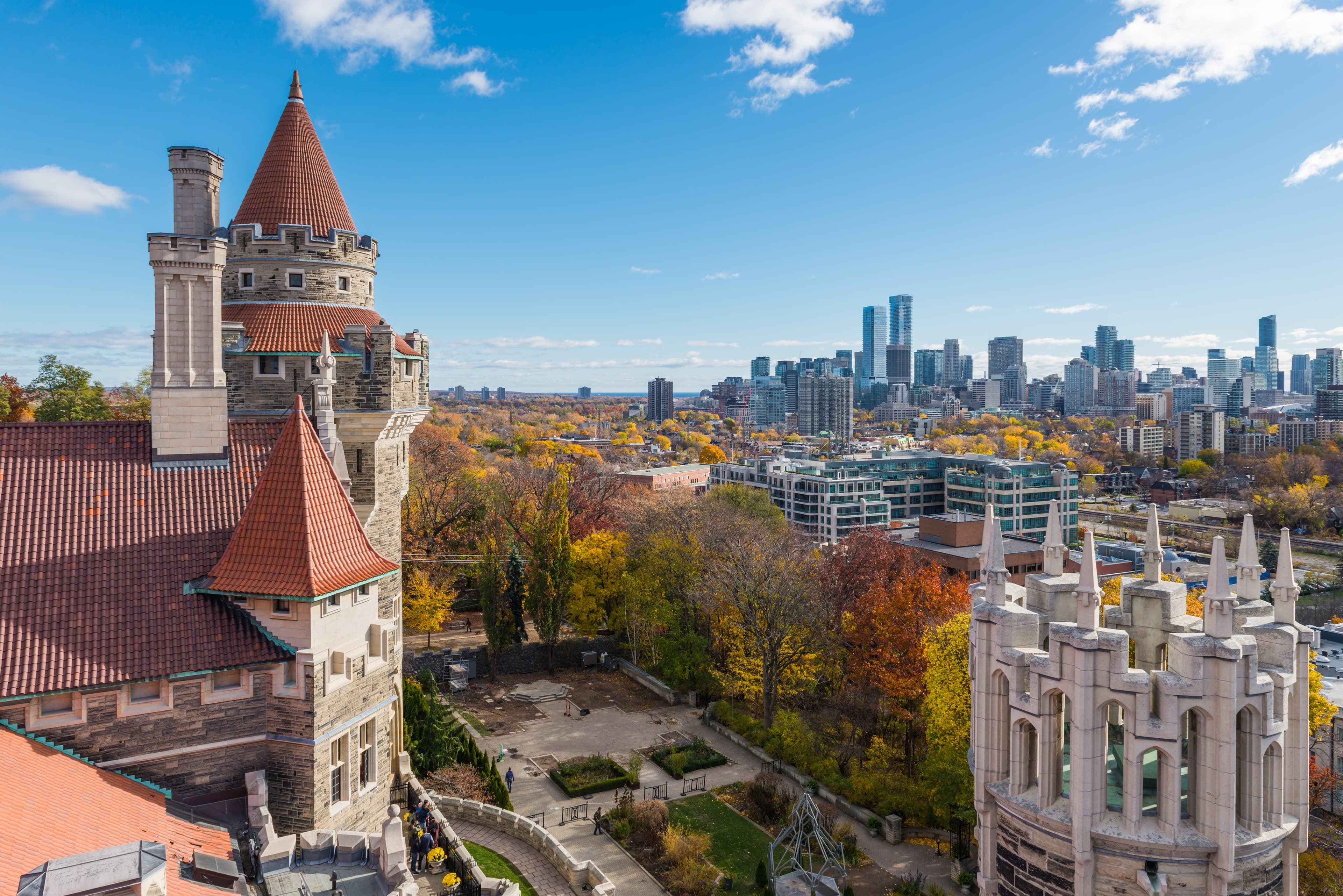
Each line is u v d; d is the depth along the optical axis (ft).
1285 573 62.90
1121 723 73.15
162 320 92.02
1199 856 57.82
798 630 209.56
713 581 231.30
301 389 119.75
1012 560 345.10
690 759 191.93
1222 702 57.16
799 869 137.28
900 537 400.67
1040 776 63.31
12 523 81.30
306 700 79.61
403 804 119.14
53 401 277.03
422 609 257.75
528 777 183.21
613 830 158.20
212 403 94.17
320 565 82.33
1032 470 536.83
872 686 205.77
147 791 74.08
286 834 80.23
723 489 375.86
